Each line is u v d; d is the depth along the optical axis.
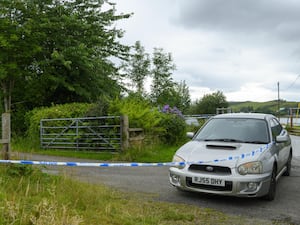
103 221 4.37
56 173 7.69
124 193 6.28
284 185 7.21
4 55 16.00
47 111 14.31
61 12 18.20
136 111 12.19
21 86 18.50
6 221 3.80
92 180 7.47
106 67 19.73
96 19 19.53
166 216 4.87
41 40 17.23
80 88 18.42
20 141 14.95
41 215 3.89
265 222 4.77
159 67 30.12
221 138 6.68
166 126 13.60
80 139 12.75
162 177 7.98
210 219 4.86
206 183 5.54
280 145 6.95
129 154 10.84
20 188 5.20
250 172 5.44
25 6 16.83
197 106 61.25
